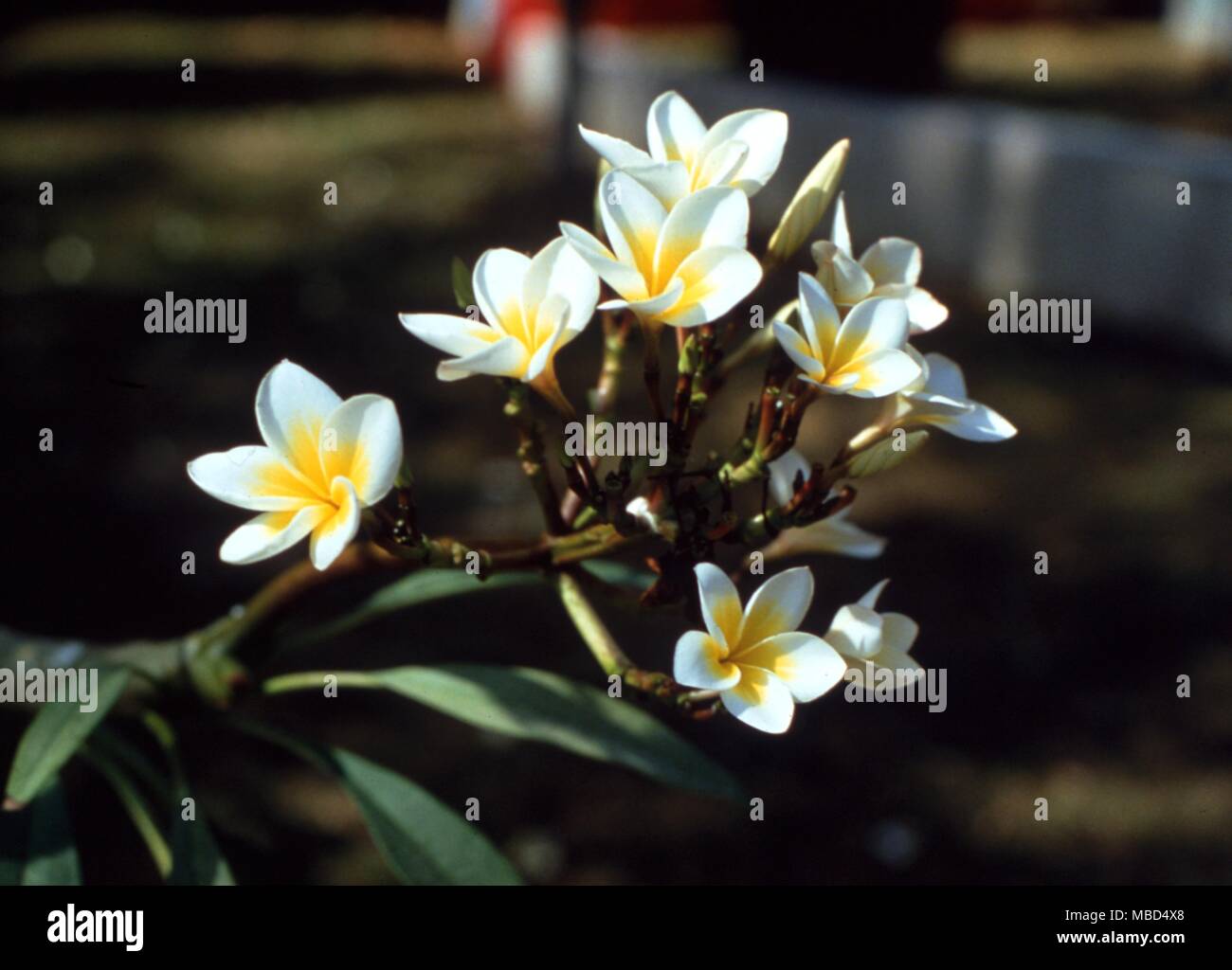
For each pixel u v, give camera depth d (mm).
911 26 10320
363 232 8172
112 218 8242
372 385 6117
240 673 1457
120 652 1480
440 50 14664
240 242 7898
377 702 4176
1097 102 12070
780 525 1155
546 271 1108
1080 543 5051
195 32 15633
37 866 1438
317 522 1063
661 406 1134
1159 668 4395
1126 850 3664
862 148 8438
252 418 5730
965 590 4746
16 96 11742
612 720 1560
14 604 4414
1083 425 5934
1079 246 7266
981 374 6414
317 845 3598
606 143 1121
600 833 3725
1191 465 5602
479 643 4379
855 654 1146
